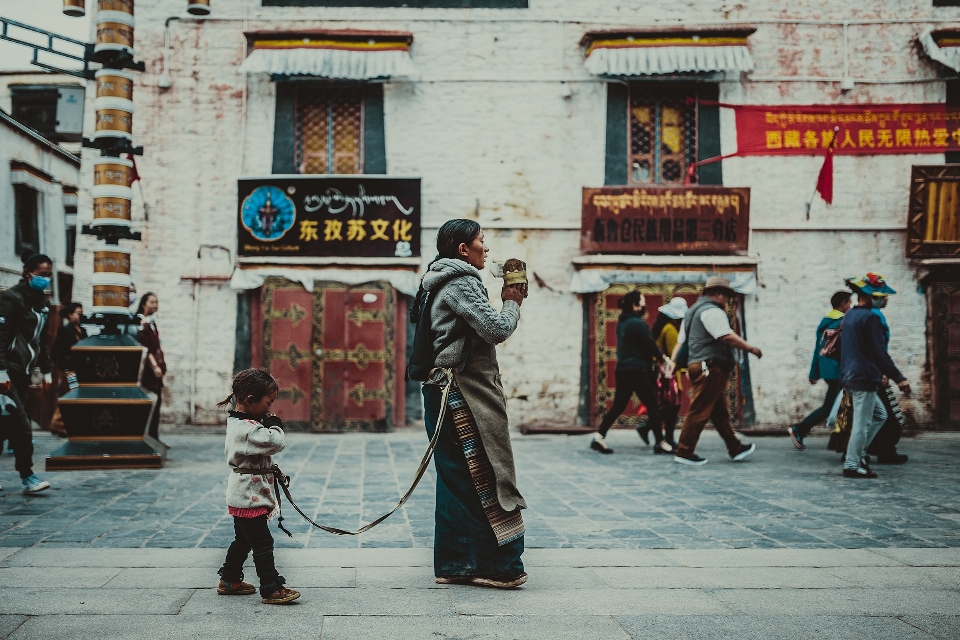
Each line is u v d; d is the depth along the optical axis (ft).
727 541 15.98
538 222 40.93
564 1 41.29
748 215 40.60
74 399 25.90
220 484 22.72
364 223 40.14
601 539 16.12
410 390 40.50
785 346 40.83
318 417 39.73
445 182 41.09
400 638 10.07
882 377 25.36
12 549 14.64
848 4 41.68
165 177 40.55
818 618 10.98
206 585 12.36
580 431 39.63
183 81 40.75
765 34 41.60
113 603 11.37
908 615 11.12
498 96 41.24
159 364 30.35
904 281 41.11
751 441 37.01
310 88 41.37
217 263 40.45
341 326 40.06
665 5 41.50
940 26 41.57
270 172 40.81
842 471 25.96
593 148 41.27
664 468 27.09
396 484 23.20
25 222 53.36
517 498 12.69
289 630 10.32
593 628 10.52
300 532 16.63
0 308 21.62
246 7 41.01
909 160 41.29
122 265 27.12
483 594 12.11
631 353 31.32
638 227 40.63
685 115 41.88
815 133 41.11
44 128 73.36
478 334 12.71
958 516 18.65
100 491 21.44
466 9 41.29
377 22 41.16
